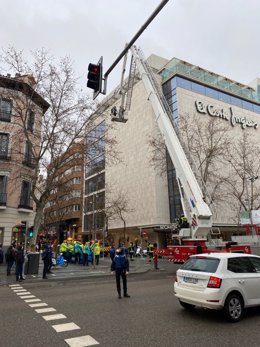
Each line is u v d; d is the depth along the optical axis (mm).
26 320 7121
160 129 17688
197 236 15859
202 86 46469
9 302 9570
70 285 13703
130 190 47469
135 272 19062
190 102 44000
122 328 6332
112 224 51312
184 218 17359
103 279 16109
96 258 25141
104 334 5949
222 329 6230
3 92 24766
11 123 26312
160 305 8508
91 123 23375
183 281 7688
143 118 46156
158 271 20172
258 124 52062
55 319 7141
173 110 43062
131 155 48156
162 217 41438
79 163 23391
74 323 6758
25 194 27781
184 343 5402
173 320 6918
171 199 41688
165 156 32906
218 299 6730
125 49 9680
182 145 17281
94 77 10406
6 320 7164
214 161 39719
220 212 41094
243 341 5492
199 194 15453
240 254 7785
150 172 43188
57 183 22609
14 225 26062
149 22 8742
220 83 49344
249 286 7238
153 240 43219
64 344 5414
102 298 9812
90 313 7684
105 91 10523
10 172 26391
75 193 62125
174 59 45812
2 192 25875
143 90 46906
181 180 16062
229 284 6945
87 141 22953
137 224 45000
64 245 26312
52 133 21641
